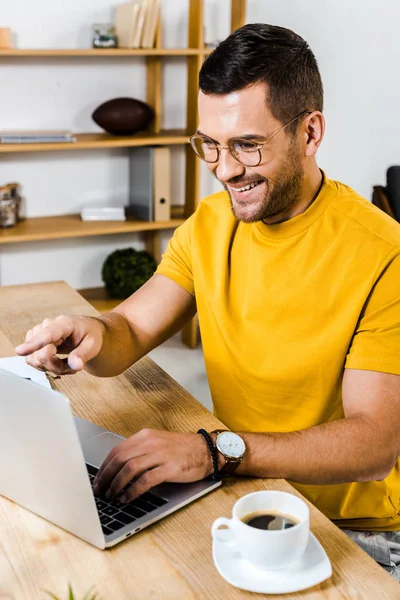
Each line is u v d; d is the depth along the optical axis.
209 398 3.09
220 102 1.21
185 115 3.79
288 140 1.24
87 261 3.75
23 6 3.29
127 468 1.05
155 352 3.61
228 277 1.43
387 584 0.89
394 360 1.23
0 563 0.93
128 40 3.28
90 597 0.86
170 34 3.60
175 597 0.87
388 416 1.18
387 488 1.39
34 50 3.08
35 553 0.95
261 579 0.88
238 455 1.09
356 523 1.40
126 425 1.26
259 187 1.27
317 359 1.32
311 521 1.02
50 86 3.44
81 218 3.56
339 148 4.04
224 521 0.91
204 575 0.90
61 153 3.54
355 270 1.29
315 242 1.33
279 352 1.35
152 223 3.50
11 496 1.06
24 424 0.92
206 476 1.09
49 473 0.94
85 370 1.44
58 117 3.50
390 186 2.64
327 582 0.90
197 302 1.49
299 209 1.34
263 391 1.39
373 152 4.12
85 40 3.44
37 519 1.02
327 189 1.35
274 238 1.36
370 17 3.86
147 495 1.05
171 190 3.88
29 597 0.87
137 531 0.98
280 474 1.12
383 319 1.25
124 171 3.69
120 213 3.54
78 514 0.94
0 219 3.31
